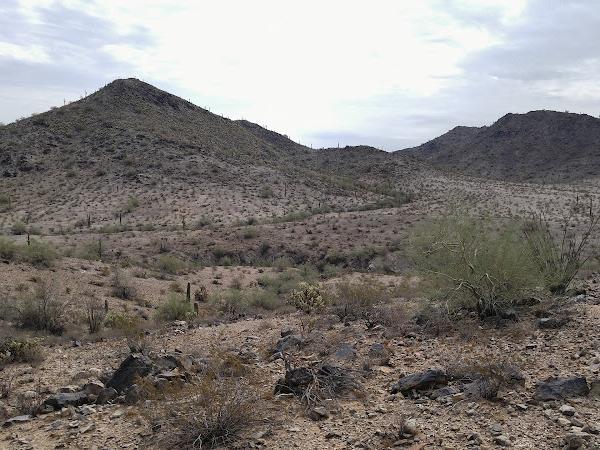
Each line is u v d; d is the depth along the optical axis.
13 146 103.69
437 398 6.95
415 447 5.53
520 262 11.32
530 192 100.81
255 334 13.56
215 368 8.55
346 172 150.25
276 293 28.27
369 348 9.99
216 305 23.80
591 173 171.12
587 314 10.12
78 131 116.62
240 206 82.00
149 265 39.31
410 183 129.00
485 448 5.34
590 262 17.64
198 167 102.62
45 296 19.36
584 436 5.25
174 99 158.00
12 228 57.62
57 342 15.27
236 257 49.44
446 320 11.09
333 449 5.77
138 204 78.56
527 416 6.04
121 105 137.88
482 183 127.81
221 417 6.34
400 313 12.52
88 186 88.12
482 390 6.79
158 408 7.05
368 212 79.25
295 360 9.77
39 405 8.34
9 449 6.60
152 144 111.12
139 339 13.09
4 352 13.04
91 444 6.50
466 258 11.43
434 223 12.44
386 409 6.84
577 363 7.64
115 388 8.78
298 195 96.12
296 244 51.59
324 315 14.77
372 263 42.56
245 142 155.62
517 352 8.63
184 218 71.75
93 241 50.53
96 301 23.38
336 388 7.67
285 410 6.99
